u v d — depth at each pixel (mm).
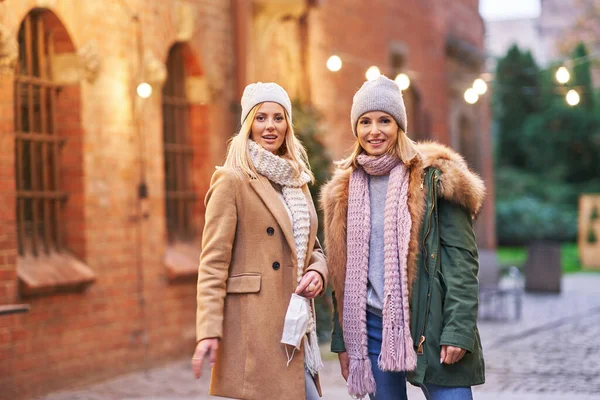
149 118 10461
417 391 8625
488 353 11414
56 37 9391
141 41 10344
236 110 12102
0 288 8211
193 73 11562
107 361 9695
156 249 10547
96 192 9672
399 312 4418
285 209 4363
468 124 23375
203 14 11531
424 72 20062
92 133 9633
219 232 4254
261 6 12859
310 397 4391
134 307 10164
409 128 19453
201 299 4199
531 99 43656
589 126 42375
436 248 4426
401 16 18766
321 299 12188
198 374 4105
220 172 4340
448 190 4398
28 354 8602
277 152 4559
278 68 13570
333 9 15469
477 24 24547
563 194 41812
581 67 42500
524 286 20891
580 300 18719
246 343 4258
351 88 16156
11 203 8320
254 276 4285
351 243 4594
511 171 42594
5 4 8266
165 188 11305
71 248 9508
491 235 25141
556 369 10094
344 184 4684
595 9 43750
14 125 8758
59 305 9062
